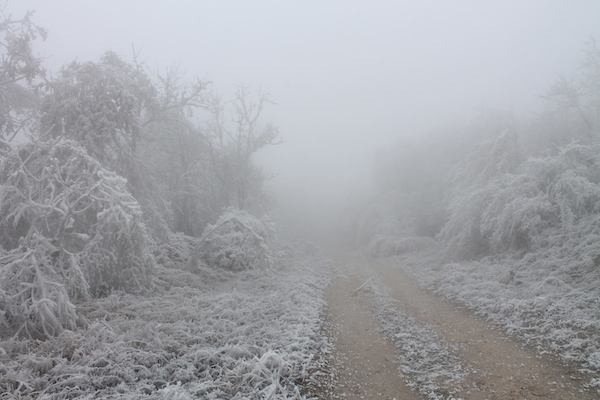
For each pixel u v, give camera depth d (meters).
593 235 11.81
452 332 9.48
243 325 9.88
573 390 6.21
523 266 13.11
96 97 14.36
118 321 9.59
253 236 17.53
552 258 12.44
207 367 7.41
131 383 6.74
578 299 9.38
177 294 12.53
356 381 7.24
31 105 16.50
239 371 7.04
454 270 15.45
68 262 10.37
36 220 10.05
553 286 10.66
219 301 11.81
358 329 10.33
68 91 14.12
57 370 6.97
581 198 13.31
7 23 13.45
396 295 13.93
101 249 11.41
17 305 8.62
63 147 11.19
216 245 18.73
